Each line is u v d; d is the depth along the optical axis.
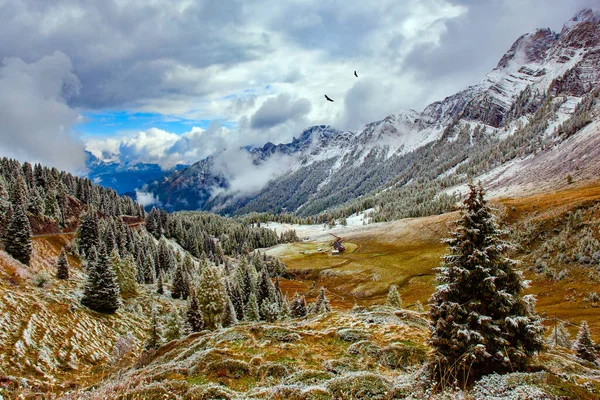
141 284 96.56
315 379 16.95
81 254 97.62
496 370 14.38
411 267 131.50
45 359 37.03
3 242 65.81
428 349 24.00
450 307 15.27
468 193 16.31
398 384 15.02
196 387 14.83
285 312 65.69
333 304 109.38
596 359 37.19
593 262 92.81
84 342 45.53
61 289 60.53
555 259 101.44
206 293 57.81
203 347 27.47
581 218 109.75
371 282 126.00
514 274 15.47
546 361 19.19
